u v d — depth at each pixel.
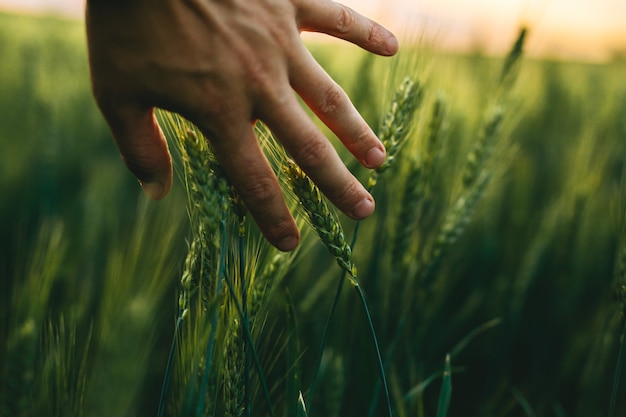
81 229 0.97
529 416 0.67
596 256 1.01
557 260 0.98
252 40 0.43
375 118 0.81
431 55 0.65
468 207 0.71
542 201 1.21
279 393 0.70
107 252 0.94
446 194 0.92
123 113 0.46
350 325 0.75
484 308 0.93
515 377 0.92
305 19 0.47
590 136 1.14
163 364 0.79
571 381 0.85
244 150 0.45
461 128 0.96
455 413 0.83
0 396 0.54
